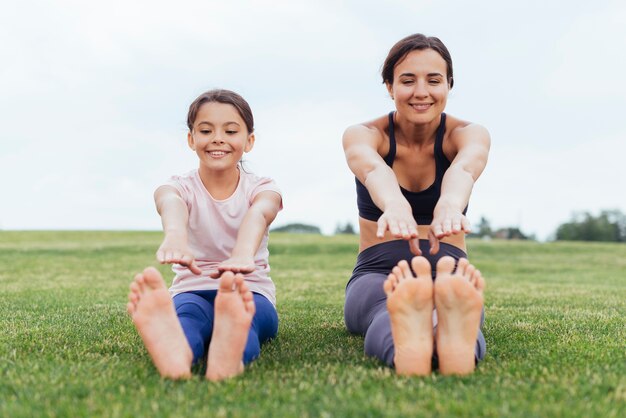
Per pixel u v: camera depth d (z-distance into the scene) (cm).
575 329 368
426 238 319
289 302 551
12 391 219
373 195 272
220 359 235
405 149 317
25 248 1650
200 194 313
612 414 185
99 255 1516
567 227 5694
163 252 257
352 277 336
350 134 311
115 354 283
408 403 195
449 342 236
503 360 269
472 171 285
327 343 320
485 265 1395
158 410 193
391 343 252
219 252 315
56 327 374
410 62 297
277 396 207
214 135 303
